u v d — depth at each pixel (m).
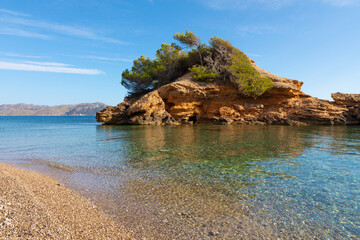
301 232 4.32
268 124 35.94
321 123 34.81
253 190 6.56
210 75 37.03
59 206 5.02
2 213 4.05
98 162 10.06
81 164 9.71
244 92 36.00
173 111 37.75
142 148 13.55
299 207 5.42
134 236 4.06
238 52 41.22
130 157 11.06
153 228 4.39
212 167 9.16
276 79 38.62
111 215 4.89
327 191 6.44
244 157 10.99
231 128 27.86
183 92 35.75
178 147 13.83
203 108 39.28
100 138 18.88
